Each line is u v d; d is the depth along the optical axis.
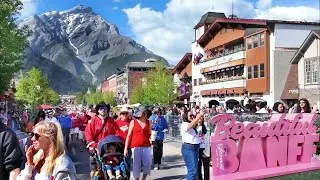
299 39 42.72
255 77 44.84
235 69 50.91
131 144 10.36
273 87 42.00
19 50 25.56
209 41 59.19
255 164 10.81
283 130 11.36
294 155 11.59
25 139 9.10
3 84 25.64
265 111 15.74
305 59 37.97
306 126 11.89
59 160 4.19
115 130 9.76
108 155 7.73
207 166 10.56
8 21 24.02
